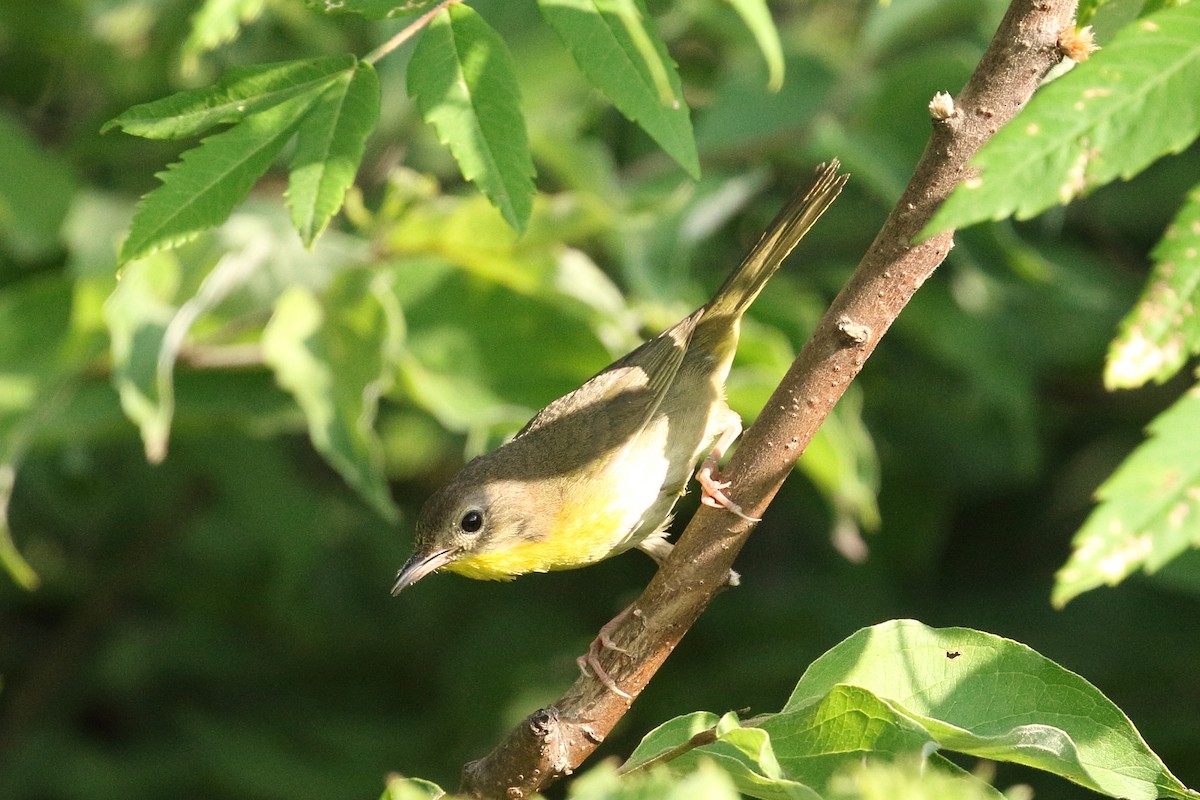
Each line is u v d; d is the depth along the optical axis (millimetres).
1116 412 13406
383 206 9883
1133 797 4891
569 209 9492
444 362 9953
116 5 10914
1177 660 11992
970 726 5090
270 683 13883
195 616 14320
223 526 14172
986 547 13516
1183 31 3375
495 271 9891
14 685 14266
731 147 11711
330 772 12836
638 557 13703
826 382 5152
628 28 4492
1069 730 5035
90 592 14148
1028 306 12797
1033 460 11938
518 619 13359
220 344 10383
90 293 9859
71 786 13250
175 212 4531
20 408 9641
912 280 5000
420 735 13047
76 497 13617
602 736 5574
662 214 10828
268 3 10539
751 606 13047
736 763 4949
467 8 4605
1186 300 3244
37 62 12195
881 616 12812
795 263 12562
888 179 11141
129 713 13961
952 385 12852
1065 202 3338
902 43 12500
